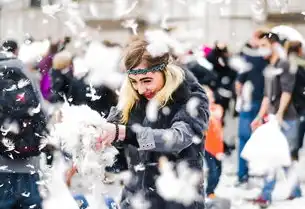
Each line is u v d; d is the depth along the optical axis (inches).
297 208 533.0
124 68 277.6
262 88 609.0
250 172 550.6
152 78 273.4
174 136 264.2
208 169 545.3
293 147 560.7
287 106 559.2
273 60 569.0
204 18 1075.3
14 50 351.9
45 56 545.6
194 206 278.4
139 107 283.4
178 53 306.5
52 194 314.8
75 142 269.0
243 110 619.5
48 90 572.4
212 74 620.1
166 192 275.6
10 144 306.2
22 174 310.3
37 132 308.7
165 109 275.1
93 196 295.6
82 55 567.8
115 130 266.7
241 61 607.8
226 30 1089.4
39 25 925.8
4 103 305.3
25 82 309.7
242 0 1092.5
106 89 488.1
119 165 293.9
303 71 560.1
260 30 597.3
